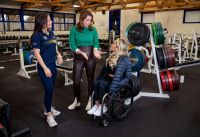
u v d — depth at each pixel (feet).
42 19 6.79
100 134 7.18
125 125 7.86
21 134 6.72
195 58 22.76
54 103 10.11
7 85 13.35
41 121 8.14
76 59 8.83
